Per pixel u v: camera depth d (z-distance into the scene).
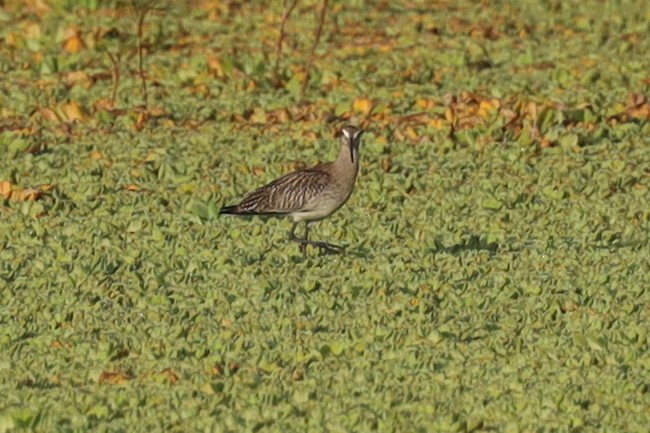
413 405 13.55
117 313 15.80
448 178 20.08
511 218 18.62
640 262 17.02
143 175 20.22
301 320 15.48
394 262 16.98
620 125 22.28
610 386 13.97
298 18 28.88
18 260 17.16
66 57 25.98
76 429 13.16
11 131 22.08
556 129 21.97
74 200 19.36
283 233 18.11
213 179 20.08
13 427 13.24
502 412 13.45
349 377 14.20
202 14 29.05
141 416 13.41
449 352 14.74
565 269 16.91
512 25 28.61
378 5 29.84
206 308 15.91
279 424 13.19
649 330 15.16
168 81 25.00
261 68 25.45
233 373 14.38
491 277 16.55
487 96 23.92
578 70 25.38
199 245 17.67
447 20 28.83
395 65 25.77
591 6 29.97
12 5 29.94
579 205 19.02
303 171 17.42
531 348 14.83
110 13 29.23
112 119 22.86
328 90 24.52
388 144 21.53
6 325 15.47
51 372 14.41
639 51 26.84
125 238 17.95
